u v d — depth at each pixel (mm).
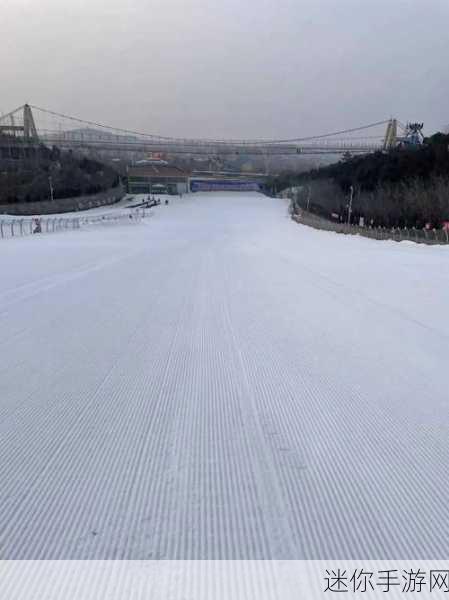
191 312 6508
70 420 3154
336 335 5367
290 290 8430
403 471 2605
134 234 31531
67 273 10203
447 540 2107
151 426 3074
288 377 4012
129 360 4402
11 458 2682
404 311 6676
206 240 25812
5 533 2096
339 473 2572
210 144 158875
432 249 20828
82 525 2141
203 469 2578
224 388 3746
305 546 2043
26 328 5504
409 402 3525
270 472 2562
